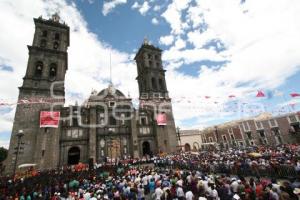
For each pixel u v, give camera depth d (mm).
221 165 20375
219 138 67250
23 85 38562
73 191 16297
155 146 48281
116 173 23328
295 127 47125
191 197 9906
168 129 50906
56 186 17078
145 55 60656
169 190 10469
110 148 42375
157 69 59312
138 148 45344
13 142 33500
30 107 37000
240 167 18500
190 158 28578
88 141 40875
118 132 44719
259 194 9219
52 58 44000
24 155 33344
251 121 56812
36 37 44375
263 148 31250
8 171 31328
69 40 52281
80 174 23781
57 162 35875
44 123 35625
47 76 41531
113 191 13117
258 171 17031
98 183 17062
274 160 17844
